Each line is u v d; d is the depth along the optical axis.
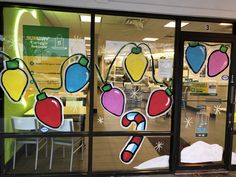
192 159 3.63
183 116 3.58
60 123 3.33
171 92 3.53
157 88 3.51
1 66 3.15
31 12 3.17
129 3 3.21
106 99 3.40
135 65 3.45
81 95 3.34
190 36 3.47
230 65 3.62
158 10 3.28
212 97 3.63
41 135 3.28
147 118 3.51
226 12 3.42
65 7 3.15
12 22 3.14
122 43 3.41
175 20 3.42
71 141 3.43
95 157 3.60
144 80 3.47
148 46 3.46
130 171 3.48
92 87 3.32
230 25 3.57
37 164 3.43
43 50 3.23
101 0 3.14
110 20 3.35
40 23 3.20
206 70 3.58
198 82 3.57
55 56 3.26
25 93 3.24
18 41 3.18
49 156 3.44
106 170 3.46
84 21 3.25
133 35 3.42
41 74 3.26
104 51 3.36
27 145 3.40
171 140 3.56
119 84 3.42
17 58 3.19
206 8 3.38
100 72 3.36
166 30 3.46
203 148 3.66
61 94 3.31
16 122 3.26
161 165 3.59
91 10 3.21
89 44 3.28
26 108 3.26
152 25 3.44
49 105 3.30
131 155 3.55
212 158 3.70
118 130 3.45
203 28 3.50
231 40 3.55
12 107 3.23
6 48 3.15
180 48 3.47
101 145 3.84
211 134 3.68
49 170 3.36
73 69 3.30
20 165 3.39
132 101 3.46
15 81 3.21
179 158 3.58
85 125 3.36
